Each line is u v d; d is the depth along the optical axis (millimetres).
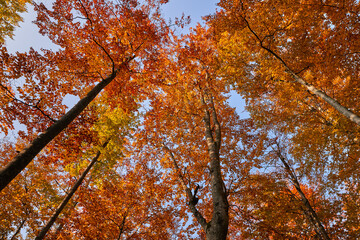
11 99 4953
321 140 7215
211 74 7387
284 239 6426
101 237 6711
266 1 5434
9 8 7223
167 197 7496
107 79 5816
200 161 7355
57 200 9461
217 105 9086
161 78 6598
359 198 6891
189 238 7574
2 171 2844
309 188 9781
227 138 8953
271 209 7184
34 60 4984
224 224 3609
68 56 5500
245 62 7141
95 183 9898
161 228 7391
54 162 6293
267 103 9078
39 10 5141
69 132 5910
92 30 5469
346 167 7000
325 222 7426
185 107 7543
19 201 9062
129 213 7430
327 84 6789
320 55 5820
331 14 5309
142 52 6457
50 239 7355
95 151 9820
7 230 8938
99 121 9562
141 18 5648
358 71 6039
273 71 6520
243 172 7469
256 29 6148
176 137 7820
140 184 7746
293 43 6102
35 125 5594
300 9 5398
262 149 8703
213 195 4266
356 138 6605
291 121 8219
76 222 6797
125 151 11188
